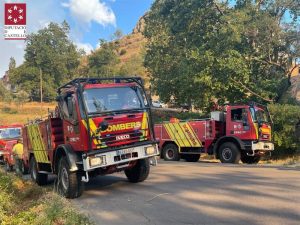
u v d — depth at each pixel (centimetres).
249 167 1496
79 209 804
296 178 1104
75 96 1009
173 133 2150
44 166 1271
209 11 3036
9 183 1153
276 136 2103
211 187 1005
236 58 2512
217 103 2736
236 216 715
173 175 1288
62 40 9919
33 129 1319
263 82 2592
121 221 738
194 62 2669
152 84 4116
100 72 9556
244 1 2784
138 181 1172
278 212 728
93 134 984
